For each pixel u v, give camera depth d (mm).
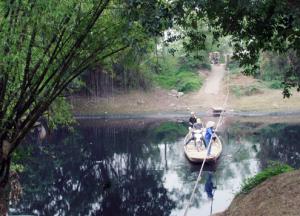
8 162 7852
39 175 19766
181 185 17547
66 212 14539
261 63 39156
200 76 49906
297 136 27812
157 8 7055
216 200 15047
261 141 26312
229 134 29406
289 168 10688
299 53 9320
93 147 27125
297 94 42438
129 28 7629
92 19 7555
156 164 21625
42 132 27516
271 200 8266
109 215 14242
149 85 46062
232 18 8773
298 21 7348
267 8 7957
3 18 6676
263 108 40469
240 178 17609
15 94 7520
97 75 43156
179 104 43594
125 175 19828
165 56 45656
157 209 14422
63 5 6758
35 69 7465
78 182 18578
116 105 42969
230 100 43344
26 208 14727
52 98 7922
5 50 6711
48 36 7391
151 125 36000
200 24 9758
